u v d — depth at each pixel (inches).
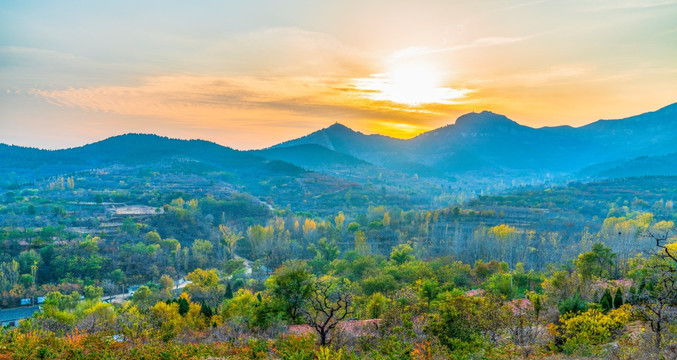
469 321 1250.0
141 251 4643.2
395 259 3700.8
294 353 1120.8
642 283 1724.9
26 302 3380.9
